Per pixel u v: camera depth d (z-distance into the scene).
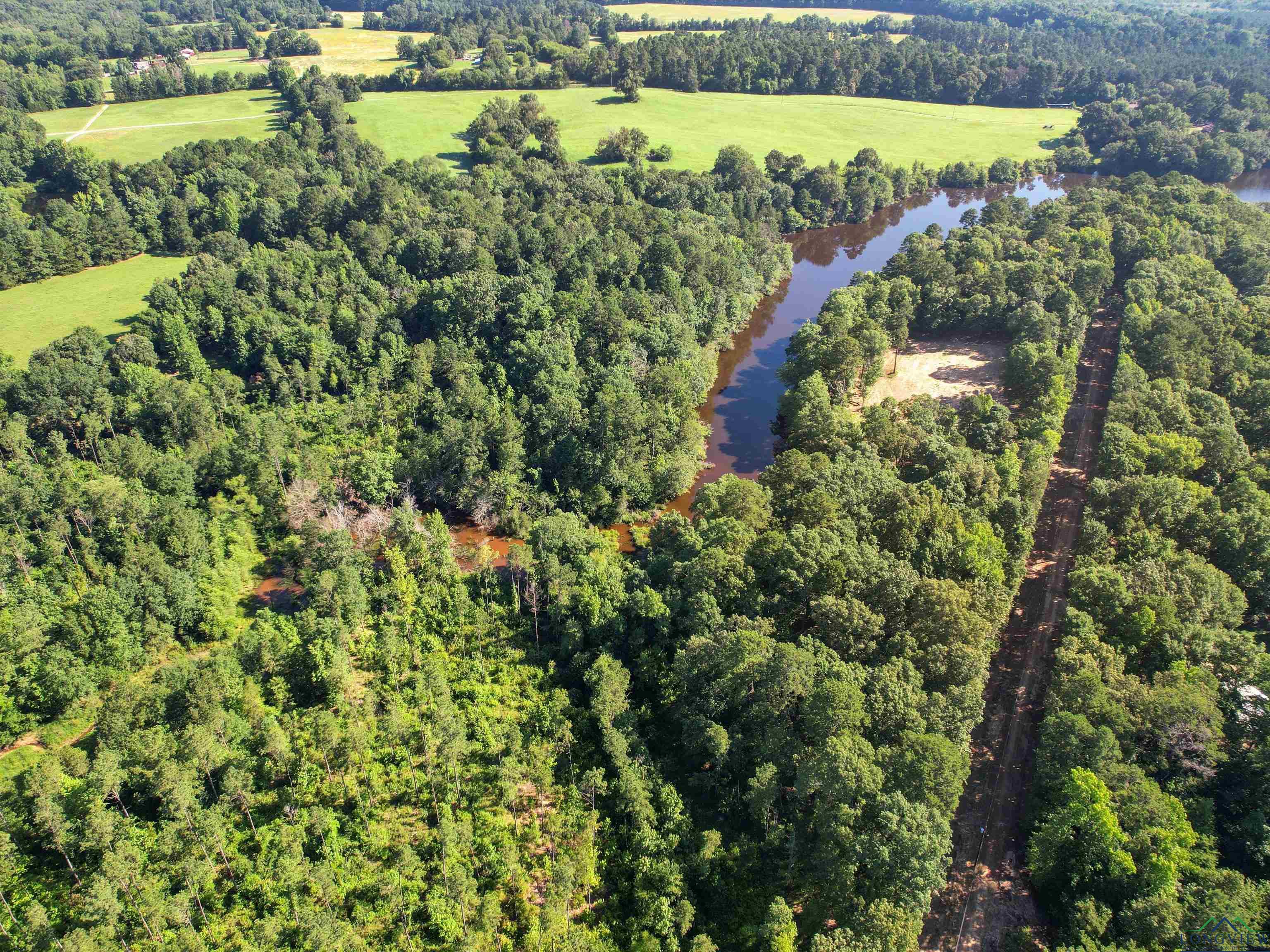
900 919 71.06
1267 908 73.44
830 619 97.19
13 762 94.94
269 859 82.31
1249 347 166.12
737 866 82.56
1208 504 120.81
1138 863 76.19
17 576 114.38
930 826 76.06
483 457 143.38
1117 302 196.38
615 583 110.12
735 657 91.56
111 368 164.38
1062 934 77.12
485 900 78.06
